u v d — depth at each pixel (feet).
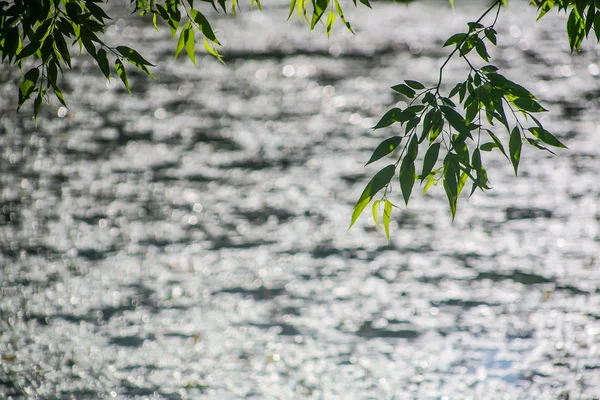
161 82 185.88
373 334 66.64
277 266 83.20
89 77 187.32
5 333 67.36
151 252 87.25
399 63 208.13
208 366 61.52
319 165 122.83
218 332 67.56
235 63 210.18
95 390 58.08
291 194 108.78
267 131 144.46
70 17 34.63
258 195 108.47
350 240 90.99
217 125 148.66
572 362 60.80
